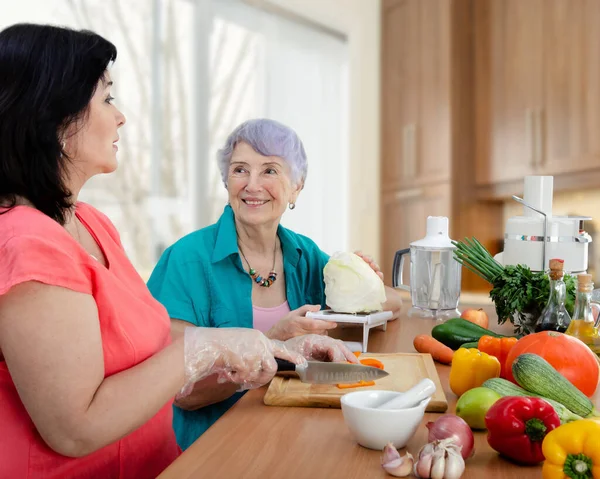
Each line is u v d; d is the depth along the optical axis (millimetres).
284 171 1713
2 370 1015
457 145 4051
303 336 1354
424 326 1815
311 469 883
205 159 3973
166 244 3830
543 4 3641
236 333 1120
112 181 3570
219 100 4020
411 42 4277
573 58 3498
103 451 1107
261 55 4219
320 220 4629
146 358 1128
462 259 1667
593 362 1109
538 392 1012
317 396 1132
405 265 4367
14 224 972
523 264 1688
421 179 4254
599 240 3602
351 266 1622
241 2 4078
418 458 857
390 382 1213
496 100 3939
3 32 1039
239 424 1050
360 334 1700
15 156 1012
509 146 3881
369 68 4516
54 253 948
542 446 823
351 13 4480
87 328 957
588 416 989
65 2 3314
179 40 3822
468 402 1005
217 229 1747
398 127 4398
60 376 928
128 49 3590
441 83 4074
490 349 1269
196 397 1451
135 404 995
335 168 4680
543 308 1497
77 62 1037
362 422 937
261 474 868
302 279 1829
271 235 1772
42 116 1009
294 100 4430
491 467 888
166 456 1259
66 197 1071
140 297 1257
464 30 4023
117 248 1295
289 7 4234
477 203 4121
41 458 1034
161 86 3752
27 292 922
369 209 4602
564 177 3604
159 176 3773
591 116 3416
